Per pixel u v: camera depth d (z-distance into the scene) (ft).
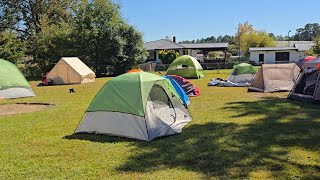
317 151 19.40
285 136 22.80
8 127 28.66
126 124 23.67
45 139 23.95
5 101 46.03
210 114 32.14
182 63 83.20
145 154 19.70
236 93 49.37
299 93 39.75
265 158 18.30
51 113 35.58
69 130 26.81
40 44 101.60
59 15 120.88
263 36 214.90
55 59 101.40
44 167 17.92
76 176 16.55
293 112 31.76
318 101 36.65
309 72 38.68
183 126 26.81
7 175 16.87
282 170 16.47
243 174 16.07
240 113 32.19
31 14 118.11
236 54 226.17
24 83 51.90
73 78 74.95
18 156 19.95
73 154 20.11
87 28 102.94
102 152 20.36
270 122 27.43
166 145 21.43
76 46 102.53
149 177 16.15
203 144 21.39
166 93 27.30
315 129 24.57
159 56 148.36
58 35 101.91
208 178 15.75
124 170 17.21
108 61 104.63
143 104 23.61
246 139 22.33
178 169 17.10
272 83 50.37
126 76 25.68
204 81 73.41
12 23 115.75
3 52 95.45
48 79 75.31
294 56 165.37
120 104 24.17
